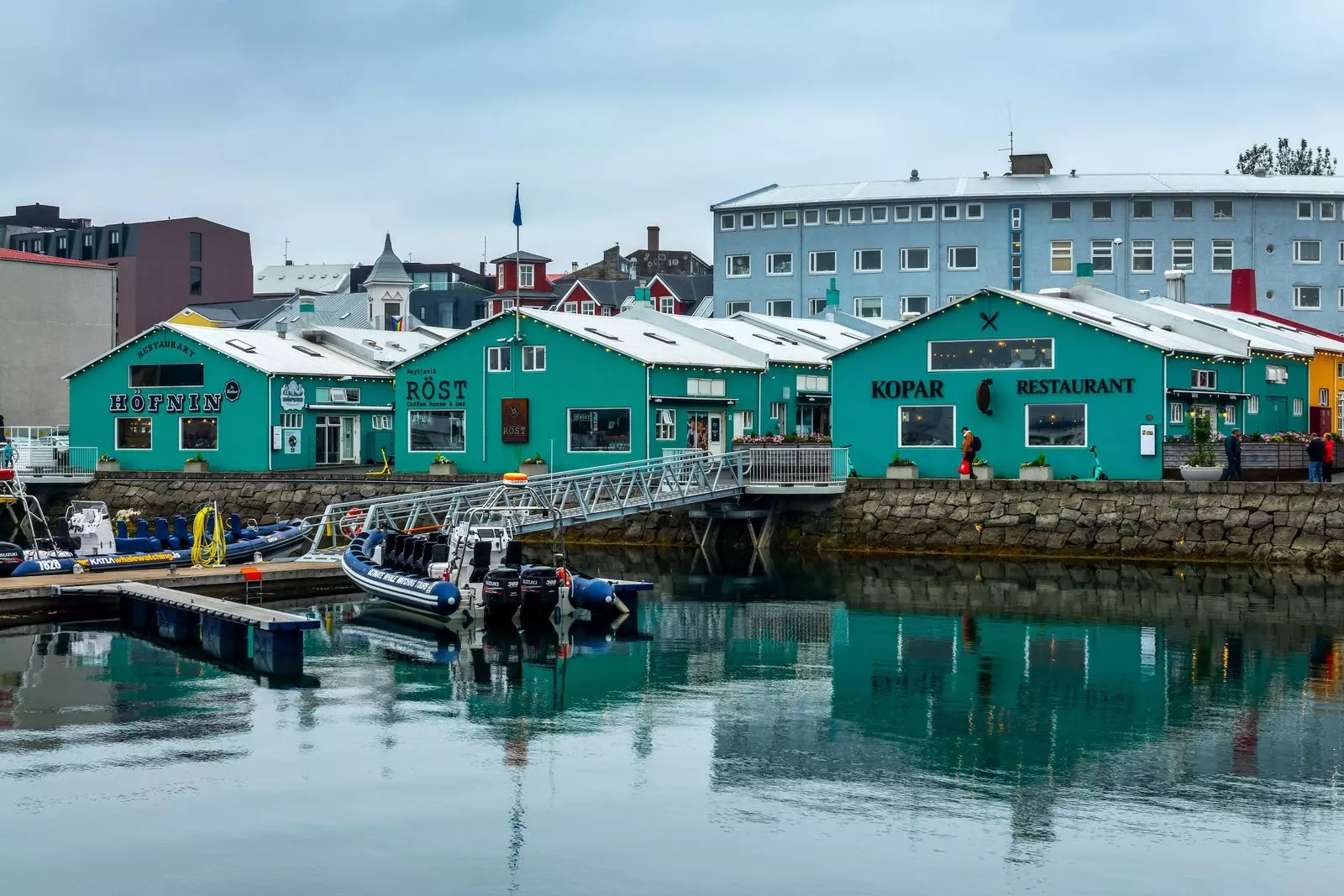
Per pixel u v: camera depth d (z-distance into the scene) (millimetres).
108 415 71500
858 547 52062
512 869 18922
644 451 58094
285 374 67250
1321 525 44875
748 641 34375
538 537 58844
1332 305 91812
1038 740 24766
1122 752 24000
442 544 39281
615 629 36219
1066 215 92188
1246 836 19922
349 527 52156
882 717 26453
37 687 29141
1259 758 23562
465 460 63000
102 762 23469
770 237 98562
